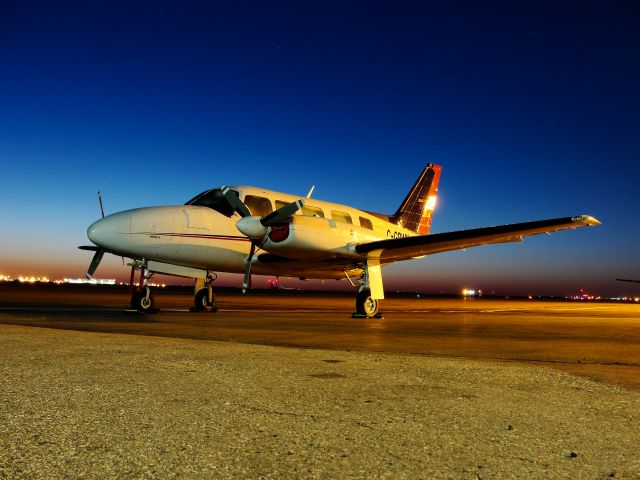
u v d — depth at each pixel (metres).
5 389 3.28
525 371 4.36
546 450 2.24
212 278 13.42
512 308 25.94
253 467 1.99
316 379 3.80
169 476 1.88
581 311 21.23
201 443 2.27
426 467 2.02
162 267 12.18
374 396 3.27
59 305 15.49
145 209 11.69
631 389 3.65
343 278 15.31
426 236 11.62
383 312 17.84
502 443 2.34
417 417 2.77
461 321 11.87
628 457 2.17
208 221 12.18
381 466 2.02
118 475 1.88
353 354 5.27
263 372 4.04
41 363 4.27
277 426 2.55
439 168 18.50
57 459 2.04
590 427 2.63
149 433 2.40
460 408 2.99
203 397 3.14
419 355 5.35
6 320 9.21
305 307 20.17
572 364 4.88
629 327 10.12
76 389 3.30
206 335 7.09
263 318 11.38
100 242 10.99
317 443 2.29
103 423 2.55
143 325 8.58
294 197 13.50
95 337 6.33
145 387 3.39
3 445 2.20
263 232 11.36
